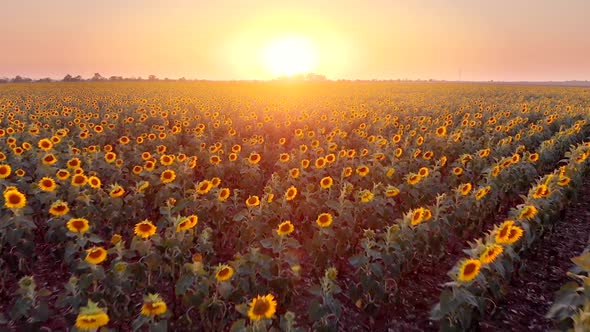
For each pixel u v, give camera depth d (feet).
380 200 22.52
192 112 74.49
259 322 11.86
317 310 13.78
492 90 193.57
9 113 60.85
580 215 29.32
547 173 38.81
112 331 11.69
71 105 90.79
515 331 16.96
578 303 11.82
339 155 32.68
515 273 20.90
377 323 17.44
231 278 14.98
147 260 16.21
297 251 23.29
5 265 19.21
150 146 42.32
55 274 20.12
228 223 22.67
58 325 16.33
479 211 24.32
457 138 43.34
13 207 17.75
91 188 25.57
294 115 73.82
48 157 27.66
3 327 15.74
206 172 34.06
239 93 158.92
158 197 24.27
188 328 14.96
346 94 160.35
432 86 256.11
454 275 13.55
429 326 17.35
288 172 29.58
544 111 74.79
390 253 16.96
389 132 53.26
